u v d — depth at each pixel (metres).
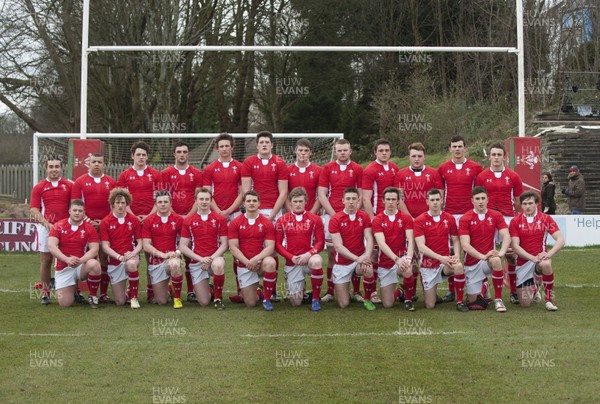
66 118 25.42
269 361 5.63
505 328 6.75
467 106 28.81
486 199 7.87
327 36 29.33
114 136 13.20
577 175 15.89
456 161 8.74
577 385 4.95
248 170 8.90
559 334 6.46
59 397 4.79
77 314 7.58
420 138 27.34
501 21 28.12
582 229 14.51
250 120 34.16
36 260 12.78
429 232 7.89
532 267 7.82
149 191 8.95
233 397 4.78
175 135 13.43
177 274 7.87
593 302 8.16
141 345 6.15
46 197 8.62
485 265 7.86
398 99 28.19
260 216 8.02
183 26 24.08
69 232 7.97
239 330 6.75
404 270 7.61
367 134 31.83
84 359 5.70
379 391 4.89
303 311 7.75
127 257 7.94
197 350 5.98
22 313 7.64
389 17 31.47
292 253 7.99
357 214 7.97
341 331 6.69
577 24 30.06
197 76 24.89
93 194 8.59
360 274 7.82
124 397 4.79
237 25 24.25
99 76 24.69
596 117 25.88
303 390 4.92
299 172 8.87
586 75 28.69
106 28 23.06
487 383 5.03
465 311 7.66
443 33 32.03
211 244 8.05
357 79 31.69
